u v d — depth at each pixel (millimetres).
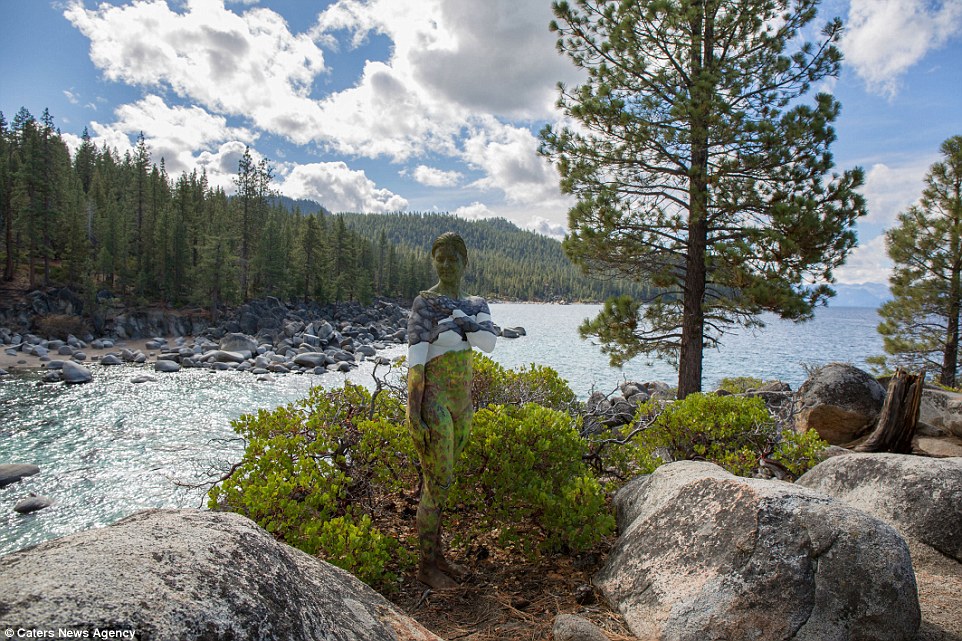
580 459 4977
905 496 3791
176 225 53125
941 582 3338
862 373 8406
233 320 50812
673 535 3311
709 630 2721
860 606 2602
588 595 3443
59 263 54094
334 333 49000
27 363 30078
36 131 50688
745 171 10141
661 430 5984
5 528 9859
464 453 4262
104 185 69938
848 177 9320
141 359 32594
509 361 32500
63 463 13180
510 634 3033
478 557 4176
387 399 5660
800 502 2922
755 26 10203
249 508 3613
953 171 15820
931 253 16062
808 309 9203
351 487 4594
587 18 10898
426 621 3217
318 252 67250
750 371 29797
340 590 2021
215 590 1335
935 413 8133
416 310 3648
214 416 18531
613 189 10891
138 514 1844
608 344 11547
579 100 10906
